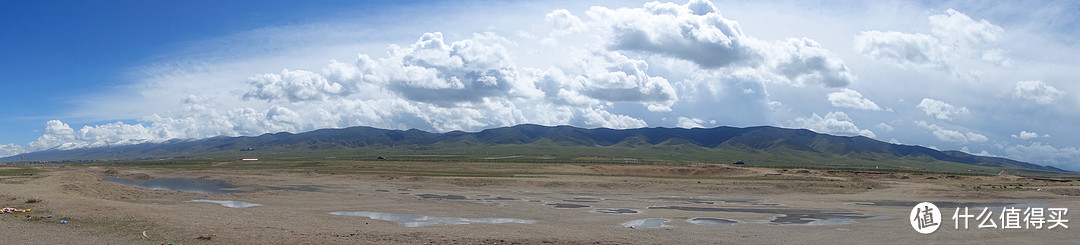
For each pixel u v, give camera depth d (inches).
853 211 1952.5
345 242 1117.7
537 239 1184.2
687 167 5265.8
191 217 1493.6
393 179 3954.2
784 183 3366.1
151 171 5664.4
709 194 2859.3
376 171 5032.0
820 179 4084.6
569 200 2428.6
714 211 1943.9
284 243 1101.1
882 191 2945.4
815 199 2527.1
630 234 1307.8
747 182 3486.7
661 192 2987.2
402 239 1165.1
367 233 1257.4
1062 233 1306.6
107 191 2460.6
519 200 2410.2
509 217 1745.8
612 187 3235.7
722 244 1163.9
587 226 1499.8
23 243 1071.0
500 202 2297.0
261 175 4623.5
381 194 2687.0
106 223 1322.6
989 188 3095.5
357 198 2429.9
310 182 3759.8
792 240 1230.9
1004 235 1284.4
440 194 2748.5
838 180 3996.1
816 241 1219.2
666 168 5231.3
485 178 3656.5
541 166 5841.5
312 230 1312.7
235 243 1099.3
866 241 1219.9
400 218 1704.0
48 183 2620.6
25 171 4771.2
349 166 6018.7
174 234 1186.0
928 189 2856.8
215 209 1839.3
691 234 1320.1
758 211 1948.8
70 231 1221.7
